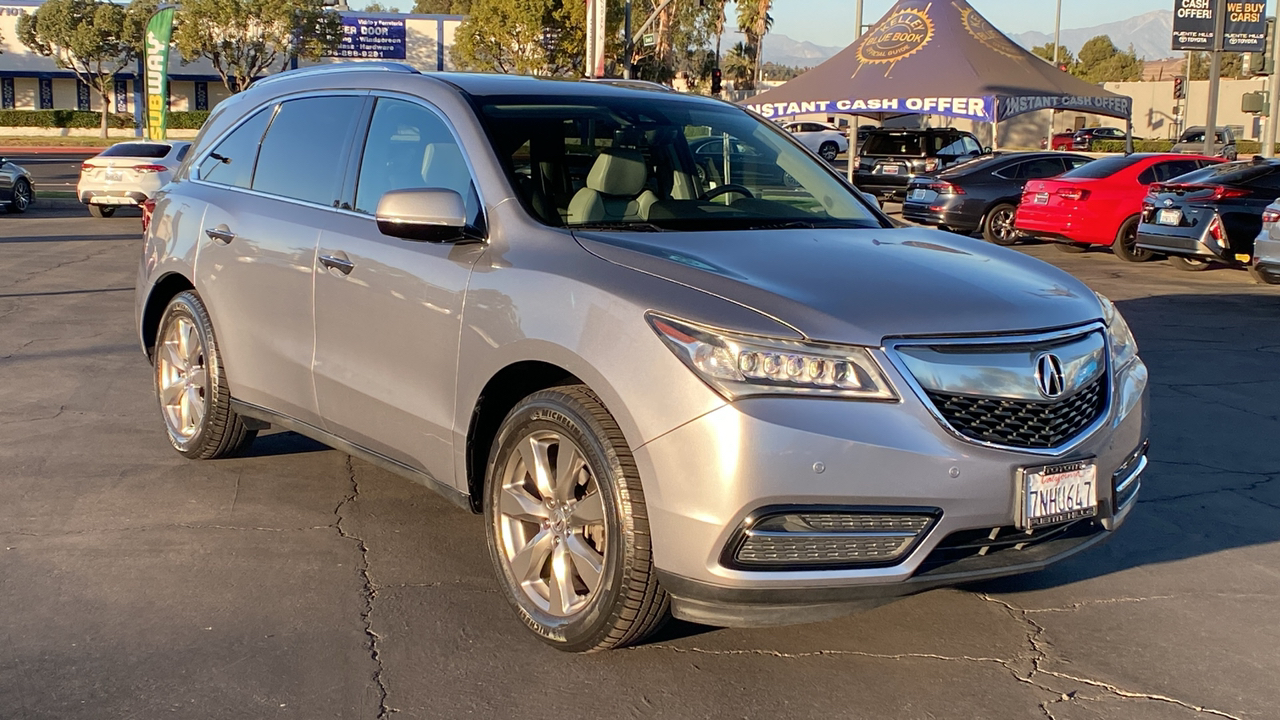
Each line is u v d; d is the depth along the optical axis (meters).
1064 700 3.42
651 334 3.25
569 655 3.64
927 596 4.20
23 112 56.34
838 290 3.37
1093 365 3.55
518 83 4.64
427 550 4.54
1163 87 58.34
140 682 3.41
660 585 3.31
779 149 4.96
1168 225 14.62
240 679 3.45
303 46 52.53
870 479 3.11
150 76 30.27
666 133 4.58
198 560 4.39
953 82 21.03
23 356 8.35
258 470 5.55
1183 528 5.01
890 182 24.89
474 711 3.28
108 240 17.34
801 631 3.86
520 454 3.71
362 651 3.65
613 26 42.91
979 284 3.57
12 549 4.46
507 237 3.87
